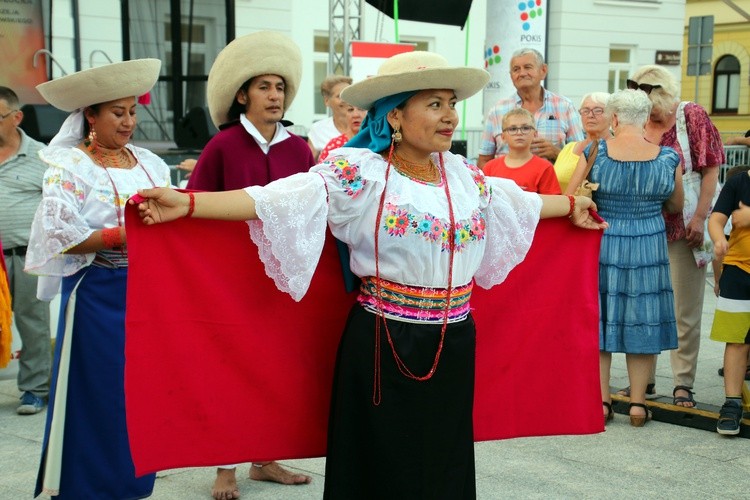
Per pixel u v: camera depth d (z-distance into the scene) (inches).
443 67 115.7
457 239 119.7
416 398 119.2
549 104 280.7
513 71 277.7
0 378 238.1
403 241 117.0
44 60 436.5
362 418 120.3
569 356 148.7
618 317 212.1
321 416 131.7
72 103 148.9
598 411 151.3
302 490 176.2
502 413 145.9
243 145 169.0
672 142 226.2
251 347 125.8
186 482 181.6
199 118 403.2
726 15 1112.8
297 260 115.6
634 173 207.5
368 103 121.3
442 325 120.5
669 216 226.4
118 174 152.3
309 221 115.5
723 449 200.4
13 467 189.9
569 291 147.6
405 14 396.5
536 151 269.3
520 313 144.9
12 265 231.1
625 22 698.8
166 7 473.7
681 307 228.4
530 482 180.2
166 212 108.8
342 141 260.8
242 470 189.0
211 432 124.4
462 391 123.2
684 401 226.7
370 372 118.9
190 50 477.4
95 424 147.7
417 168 122.2
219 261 122.0
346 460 120.9
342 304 131.2
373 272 119.9
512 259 133.4
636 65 714.2
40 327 233.8
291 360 128.7
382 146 120.8
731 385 209.5
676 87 226.7
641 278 209.8
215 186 168.7
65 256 146.8
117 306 149.6
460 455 123.7
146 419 119.5
